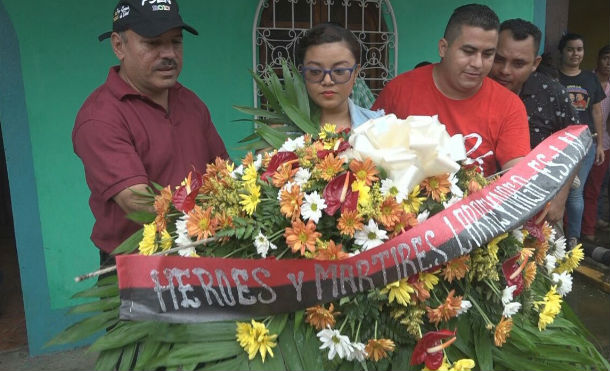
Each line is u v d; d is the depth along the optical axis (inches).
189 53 124.6
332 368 46.1
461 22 70.3
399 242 44.9
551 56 158.2
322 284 45.3
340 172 47.3
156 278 45.5
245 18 128.0
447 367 45.3
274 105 70.7
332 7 137.8
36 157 115.0
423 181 47.8
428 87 77.2
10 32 109.3
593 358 53.7
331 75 62.9
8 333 133.5
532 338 51.9
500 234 47.4
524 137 74.2
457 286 49.1
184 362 45.8
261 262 46.0
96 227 71.3
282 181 48.0
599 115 173.6
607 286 158.9
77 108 116.5
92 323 51.7
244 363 46.0
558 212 73.9
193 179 53.9
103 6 115.5
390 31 139.6
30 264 118.7
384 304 46.3
